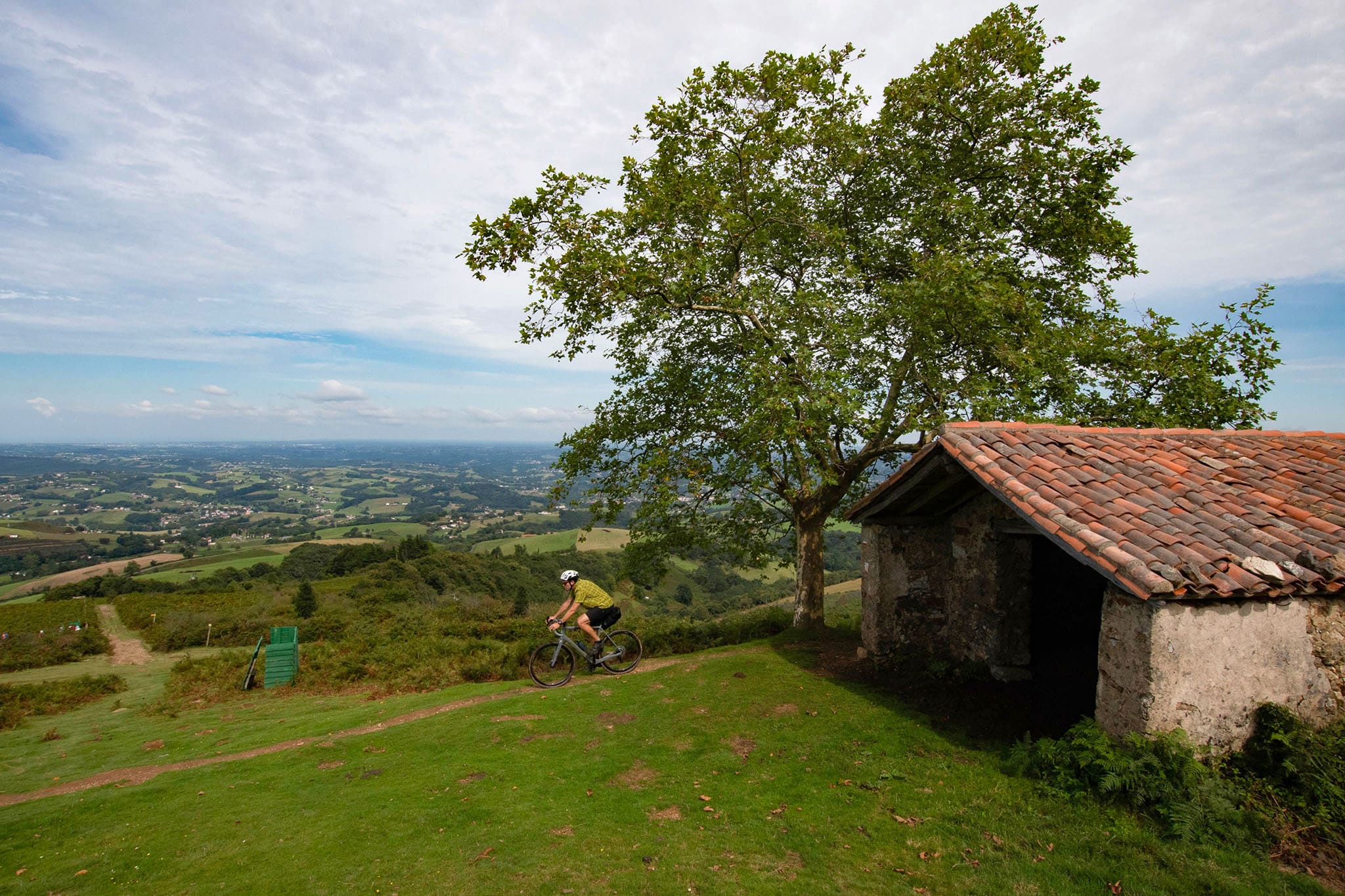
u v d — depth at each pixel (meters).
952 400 10.09
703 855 4.85
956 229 10.95
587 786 6.32
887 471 12.49
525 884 4.63
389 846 5.36
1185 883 4.04
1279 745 5.11
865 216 12.09
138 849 5.71
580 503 12.94
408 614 22.81
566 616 10.39
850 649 10.52
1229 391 10.36
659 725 7.77
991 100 10.87
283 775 7.47
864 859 4.62
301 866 5.13
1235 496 6.30
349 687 13.83
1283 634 5.46
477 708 9.24
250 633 25.67
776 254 12.48
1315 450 7.55
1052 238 11.00
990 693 7.51
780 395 9.28
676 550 14.14
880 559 9.16
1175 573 4.95
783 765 6.36
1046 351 9.41
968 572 8.59
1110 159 10.57
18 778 9.02
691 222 11.13
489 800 6.11
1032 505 6.05
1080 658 8.66
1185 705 5.08
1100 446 7.20
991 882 4.20
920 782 5.66
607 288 9.82
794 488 12.62
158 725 11.94
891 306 10.12
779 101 10.56
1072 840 4.57
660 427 12.31
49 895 4.98
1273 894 3.91
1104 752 5.04
